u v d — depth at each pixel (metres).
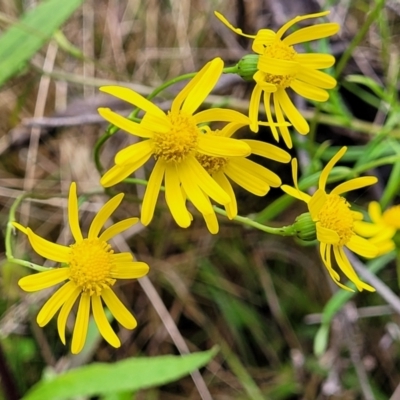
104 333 0.16
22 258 0.26
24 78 0.28
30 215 0.27
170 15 0.30
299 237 0.17
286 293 0.27
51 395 0.18
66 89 0.28
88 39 0.29
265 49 0.16
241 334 0.27
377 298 0.27
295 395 0.27
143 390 0.26
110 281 0.16
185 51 0.29
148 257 0.27
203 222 0.28
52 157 0.28
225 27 0.30
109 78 0.29
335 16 0.28
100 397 0.23
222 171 0.16
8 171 0.28
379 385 0.27
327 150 0.25
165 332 0.27
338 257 0.18
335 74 0.23
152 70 0.29
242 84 0.28
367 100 0.26
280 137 0.28
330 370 0.26
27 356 0.25
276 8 0.28
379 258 0.24
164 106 0.27
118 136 0.28
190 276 0.27
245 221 0.17
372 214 0.22
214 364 0.27
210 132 0.16
